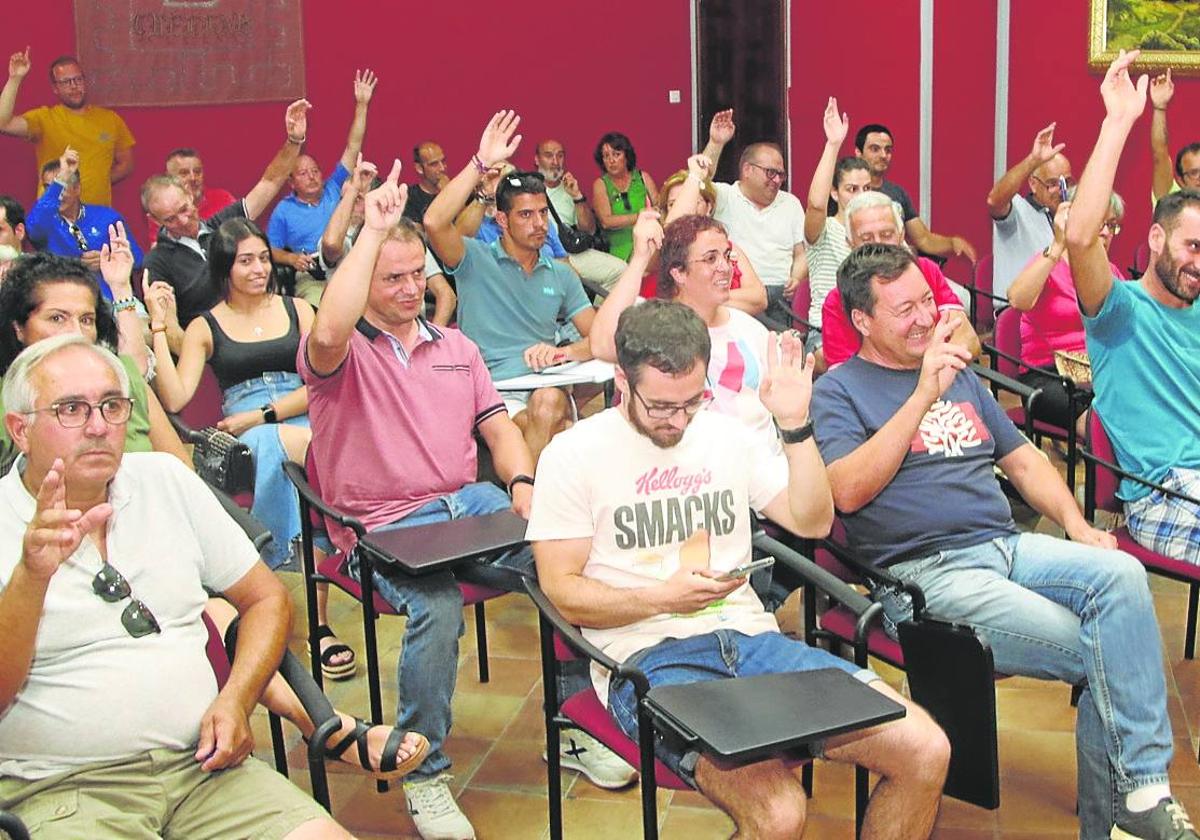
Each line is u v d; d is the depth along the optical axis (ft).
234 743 6.49
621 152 25.67
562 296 14.33
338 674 11.25
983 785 7.54
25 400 6.25
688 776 6.73
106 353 6.41
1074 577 8.15
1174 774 9.35
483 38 28.53
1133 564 8.06
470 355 10.20
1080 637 8.01
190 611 6.81
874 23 24.58
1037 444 14.28
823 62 25.89
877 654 8.31
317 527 10.35
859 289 8.77
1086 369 13.52
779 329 14.98
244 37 26.37
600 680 7.51
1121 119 9.55
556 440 7.46
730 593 7.20
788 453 7.58
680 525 7.44
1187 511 9.63
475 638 12.18
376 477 9.68
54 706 6.32
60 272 8.80
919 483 8.69
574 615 7.27
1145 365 10.08
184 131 26.30
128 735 6.42
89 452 6.27
